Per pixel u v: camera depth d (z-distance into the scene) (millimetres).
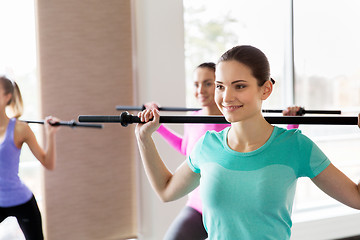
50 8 2781
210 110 2381
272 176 1165
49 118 2537
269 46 3746
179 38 3023
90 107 2939
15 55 3074
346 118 1307
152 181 1389
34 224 2443
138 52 3049
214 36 7934
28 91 4629
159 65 2977
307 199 4094
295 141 1197
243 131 1227
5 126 2367
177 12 3002
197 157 1304
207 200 1246
